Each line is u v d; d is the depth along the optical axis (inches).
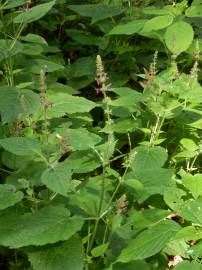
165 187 32.9
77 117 44.5
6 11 60.6
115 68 59.7
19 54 50.9
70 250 28.8
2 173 41.0
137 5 64.4
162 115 40.1
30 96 39.5
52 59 59.1
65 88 50.3
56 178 27.4
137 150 37.9
